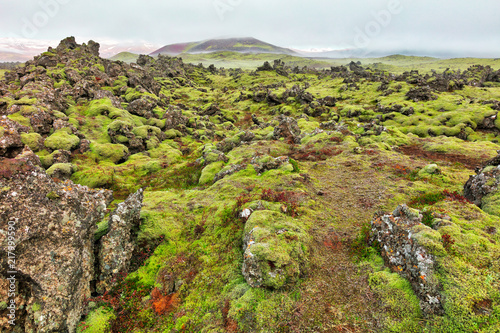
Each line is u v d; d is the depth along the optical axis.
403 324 9.15
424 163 27.67
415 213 12.50
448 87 102.06
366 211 18.05
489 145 38.38
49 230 10.26
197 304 12.05
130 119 59.19
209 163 32.66
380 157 30.19
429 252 10.08
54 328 9.93
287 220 15.75
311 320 9.99
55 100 54.88
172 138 62.34
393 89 105.81
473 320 8.19
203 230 17.11
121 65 112.19
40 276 9.77
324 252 13.91
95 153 41.34
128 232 14.57
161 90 134.75
